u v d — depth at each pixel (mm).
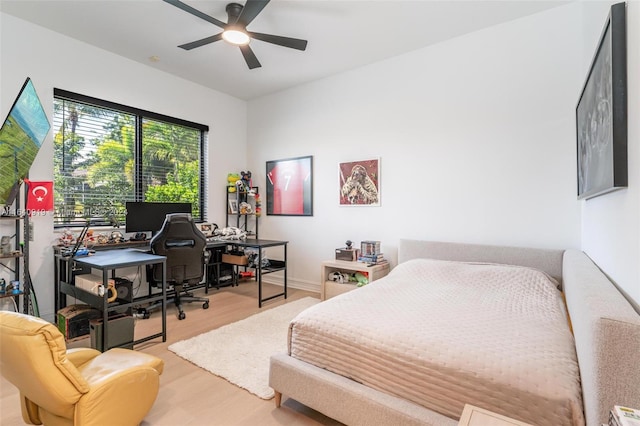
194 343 2592
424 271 2717
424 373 1353
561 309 1902
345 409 1491
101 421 1371
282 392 1738
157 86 3947
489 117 3043
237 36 2631
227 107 4797
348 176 3975
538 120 2809
